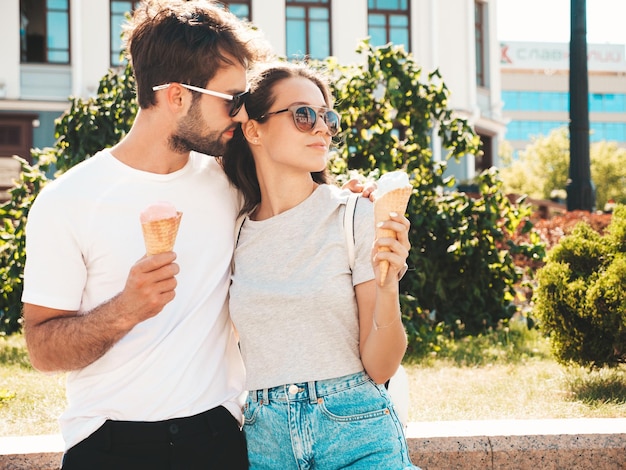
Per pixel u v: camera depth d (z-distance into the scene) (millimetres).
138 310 2074
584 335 5414
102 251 2293
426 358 6836
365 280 2266
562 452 3465
